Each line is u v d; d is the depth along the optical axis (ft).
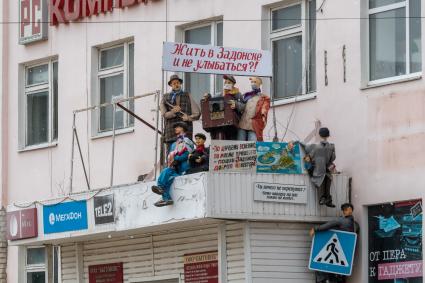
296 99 105.29
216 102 101.09
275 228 99.40
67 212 109.70
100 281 112.98
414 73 99.30
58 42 124.77
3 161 127.95
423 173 96.37
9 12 128.77
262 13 108.88
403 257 97.96
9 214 115.65
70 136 122.83
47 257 118.21
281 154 98.89
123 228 104.58
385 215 99.25
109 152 119.03
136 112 117.50
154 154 112.98
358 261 99.60
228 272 100.83
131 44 119.96
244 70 101.60
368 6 102.27
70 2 123.34
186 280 105.50
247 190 98.02
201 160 99.86
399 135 98.12
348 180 100.78
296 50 107.34
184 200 99.19
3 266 127.54
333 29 103.45
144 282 109.40
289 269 99.35
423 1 97.96
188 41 115.34
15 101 127.95
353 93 101.35
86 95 121.80
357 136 100.73
